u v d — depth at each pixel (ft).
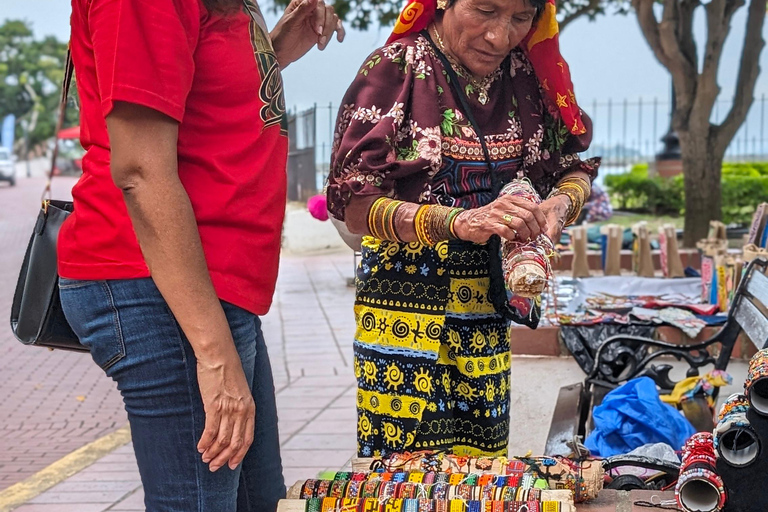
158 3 5.25
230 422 5.49
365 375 7.90
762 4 34.19
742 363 18.16
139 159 5.23
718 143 34.96
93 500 13.16
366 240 7.98
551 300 20.66
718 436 6.60
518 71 7.86
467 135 7.50
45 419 18.56
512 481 6.76
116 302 5.65
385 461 7.34
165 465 5.76
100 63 5.25
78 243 5.77
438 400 7.83
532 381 17.58
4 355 24.84
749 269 12.49
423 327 7.66
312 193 45.03
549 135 8.06
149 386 5.67
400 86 7.38
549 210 7.53
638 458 8.45
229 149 5.75
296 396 18.22
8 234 60.29
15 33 235.81
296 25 7.70
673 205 48.83
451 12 7.33
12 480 14.56
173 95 5.28
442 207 6.93
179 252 5.31
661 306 18.79
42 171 220.23
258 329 6.69
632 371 12.85
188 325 5.39
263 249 5.98
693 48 35.24
